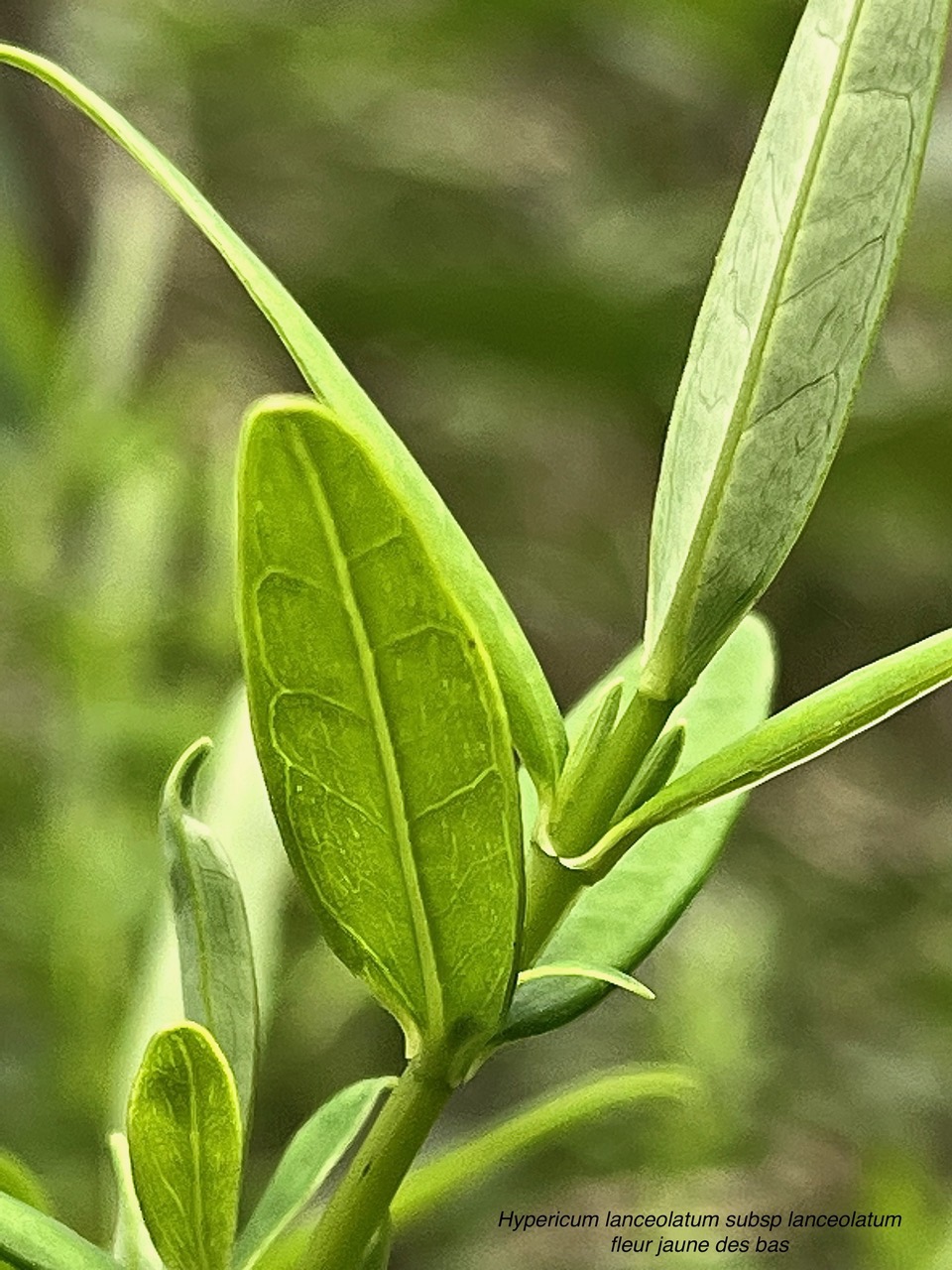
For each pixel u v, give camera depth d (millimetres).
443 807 139
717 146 706
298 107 701
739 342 146
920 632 665
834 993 563
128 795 413
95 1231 384
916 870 624
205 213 149
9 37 667
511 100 727
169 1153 146
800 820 666
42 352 462
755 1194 449
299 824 140
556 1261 428
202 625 440
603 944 164
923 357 615
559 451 730
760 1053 473
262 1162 457
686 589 147
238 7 677
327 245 693
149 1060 142
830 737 144
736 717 178
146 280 480
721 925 500
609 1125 425
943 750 709
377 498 129
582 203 701
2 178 625
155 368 694
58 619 415
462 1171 182
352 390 151
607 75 719
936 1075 538
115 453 447
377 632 134
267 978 196
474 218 695
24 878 437
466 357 667
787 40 644
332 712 136
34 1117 395
